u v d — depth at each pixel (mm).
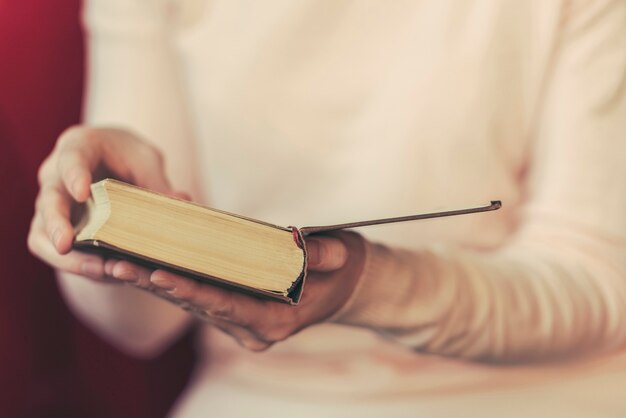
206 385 1312
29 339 1541
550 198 1268
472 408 1202
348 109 1294
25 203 1548
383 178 1284
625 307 1194
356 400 1250
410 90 1273
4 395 1516
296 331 966
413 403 1229
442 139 1271
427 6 1273
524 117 1290
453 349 1141
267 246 844
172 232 841
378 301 1052
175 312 1388
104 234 834
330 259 886
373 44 1286
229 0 1312
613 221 1235
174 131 1342
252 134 1303
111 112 1331
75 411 1599
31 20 1549
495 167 1286
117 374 1617
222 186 1340
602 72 1258
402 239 1288
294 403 1255
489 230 1289
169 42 1361
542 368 1242
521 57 1275
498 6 1260
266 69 1290
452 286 1112
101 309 1331
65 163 1001
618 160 1244
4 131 1526
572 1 1261
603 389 1213
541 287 1182
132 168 1086
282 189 1316
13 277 1530
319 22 1282
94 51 1383
